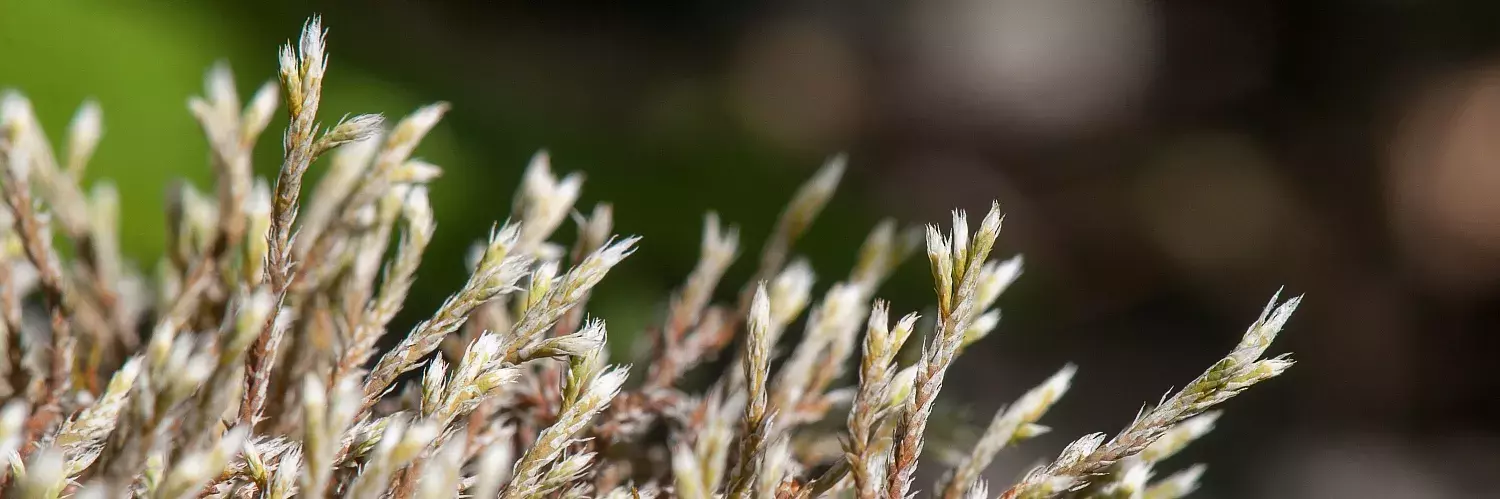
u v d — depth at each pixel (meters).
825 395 0.11
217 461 0.09
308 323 0.11
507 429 0.11
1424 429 0.55
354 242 0.11
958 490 0.11
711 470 0.10
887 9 0.77
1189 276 0.64
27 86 0.22
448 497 0.09
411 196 0.11
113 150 0.22
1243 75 0.76
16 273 0.12
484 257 0.10
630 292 0.27
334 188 0.11
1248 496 0.45
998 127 0.72
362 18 0.40
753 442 0.10
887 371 0.10
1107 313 0.60
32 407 0.11
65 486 0.10
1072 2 0.76
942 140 0.72
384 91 0.34
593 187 0.36
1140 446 0.10
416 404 0.11
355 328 0.11
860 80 0.74
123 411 0.10
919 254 0.38
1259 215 0.68
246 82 0.28
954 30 0.75
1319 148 0.72
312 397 0.09
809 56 0.75
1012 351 0.48
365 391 0.10
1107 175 0.71
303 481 0.09
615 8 0.70
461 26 0.58
